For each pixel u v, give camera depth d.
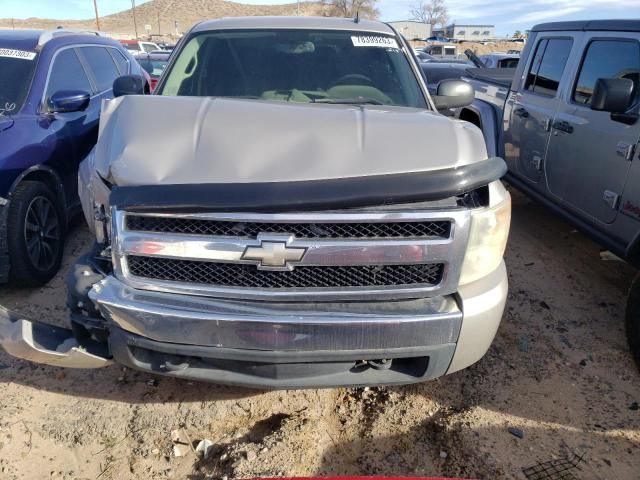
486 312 2.32
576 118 4.48
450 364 2.36
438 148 2.29
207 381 2.39
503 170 2.35
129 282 2.29
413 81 3.60
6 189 3.68
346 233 2.19
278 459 2.52
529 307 3.97
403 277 2.27
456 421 2.81
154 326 2.21
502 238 2.43
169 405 2.89
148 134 2.34
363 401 2.98
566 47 4.95
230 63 3.62
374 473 2.52
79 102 4.48
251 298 2.24
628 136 3.79
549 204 4.97
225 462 2.53
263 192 2.11
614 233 3.99
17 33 4.93
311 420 2.79
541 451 2.64
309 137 2.30
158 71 11.99
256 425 2.79
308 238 2.18
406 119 2.54
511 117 5.83
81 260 2.46
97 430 2.71
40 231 4.02
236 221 2.15
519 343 3.51
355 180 2.13
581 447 2.68
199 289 2.25
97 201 2.46
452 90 3.65
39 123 4.22
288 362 2.25
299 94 3.46
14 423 2.72
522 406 2.94
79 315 2.38
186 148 2.28
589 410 2.94
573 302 4.08
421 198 2.13
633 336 3.31
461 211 2.23
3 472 2.46
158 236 2.21
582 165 4.35
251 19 3.97
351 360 2.27
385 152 2.25
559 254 4.95
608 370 3.29
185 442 2.67
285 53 3.66
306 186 2.12
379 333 2.21
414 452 2.65
